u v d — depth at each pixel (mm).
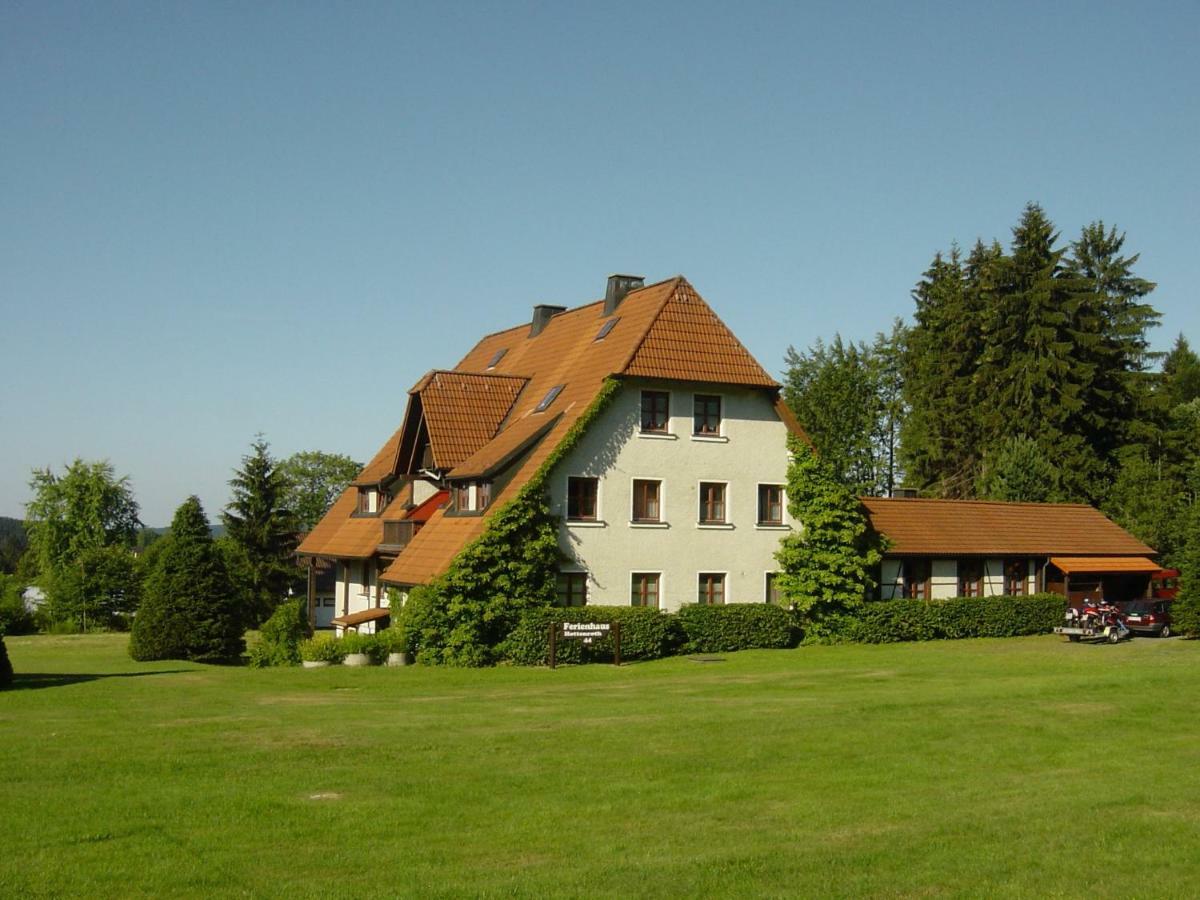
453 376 43250
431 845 12492
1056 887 11070
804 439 40781
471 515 37500
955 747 18078
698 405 39719
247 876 11328
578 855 12125
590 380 39281
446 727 19812
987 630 42969
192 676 30516
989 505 48125
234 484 74250
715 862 11789
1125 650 37188
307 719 20953
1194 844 12586
